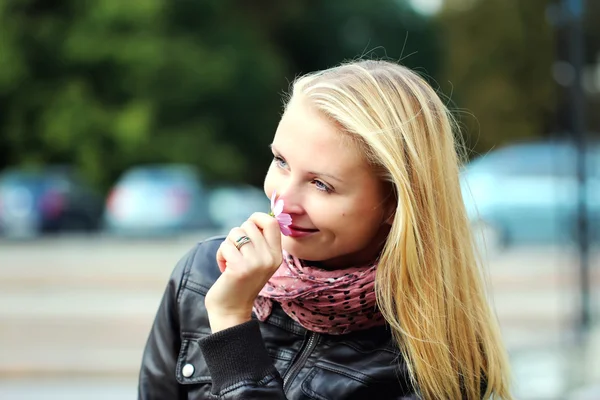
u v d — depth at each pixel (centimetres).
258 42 2919
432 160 168
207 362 159
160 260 1148
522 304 869
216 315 162
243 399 155
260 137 2912
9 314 818
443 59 3234
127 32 2466
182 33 2627
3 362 628
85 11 2450
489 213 1248
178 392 184
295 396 170
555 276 995
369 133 159
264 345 162
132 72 2444
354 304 169
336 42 3528
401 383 173
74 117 2378
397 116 164
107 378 625
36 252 1257
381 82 166
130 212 1584
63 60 2441
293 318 175
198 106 2664
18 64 2381
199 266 186
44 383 611
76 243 1470
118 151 2425
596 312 673
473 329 175
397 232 163
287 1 3325
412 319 167
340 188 162
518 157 1288
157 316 189
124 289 969
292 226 165
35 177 1752
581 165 676
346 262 176
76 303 880
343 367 172
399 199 162
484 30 3031
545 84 2970
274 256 160
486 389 180
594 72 674
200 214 1620
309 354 174
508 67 3009
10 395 579
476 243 186
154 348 188
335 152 161
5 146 2469
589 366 570
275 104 2902
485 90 2967
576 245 693
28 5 2461
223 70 2578
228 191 1720
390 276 167
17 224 1680
